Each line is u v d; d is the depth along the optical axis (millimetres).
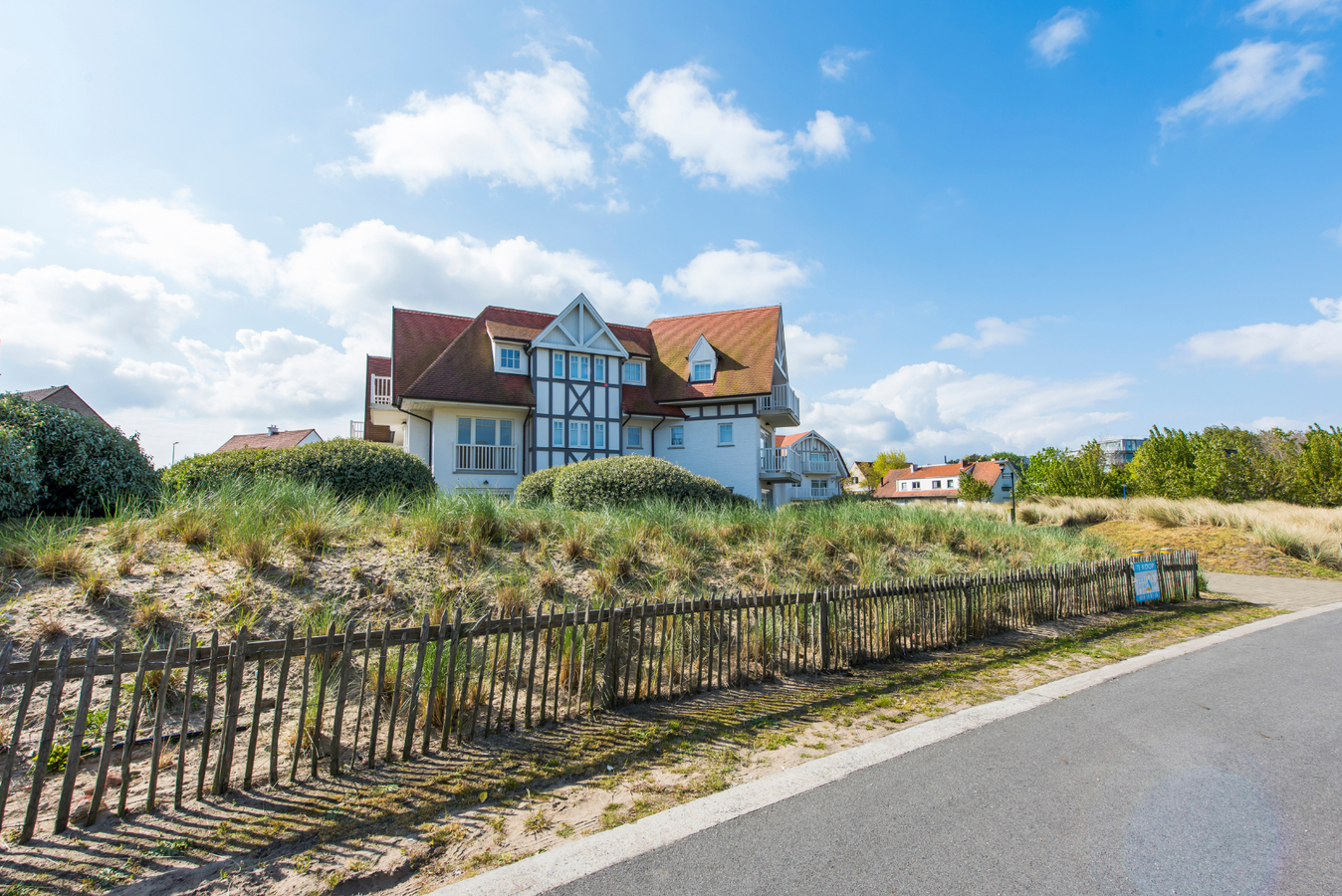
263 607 5801
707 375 29984
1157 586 11484
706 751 4531
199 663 3619
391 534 8070
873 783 3986
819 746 4648
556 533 9070
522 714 5078
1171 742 4691
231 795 3680
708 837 3311
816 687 6145
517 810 3619
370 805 3637
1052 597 9641
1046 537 14773
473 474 24094
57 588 5336
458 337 26172
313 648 3949
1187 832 3350
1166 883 2873
